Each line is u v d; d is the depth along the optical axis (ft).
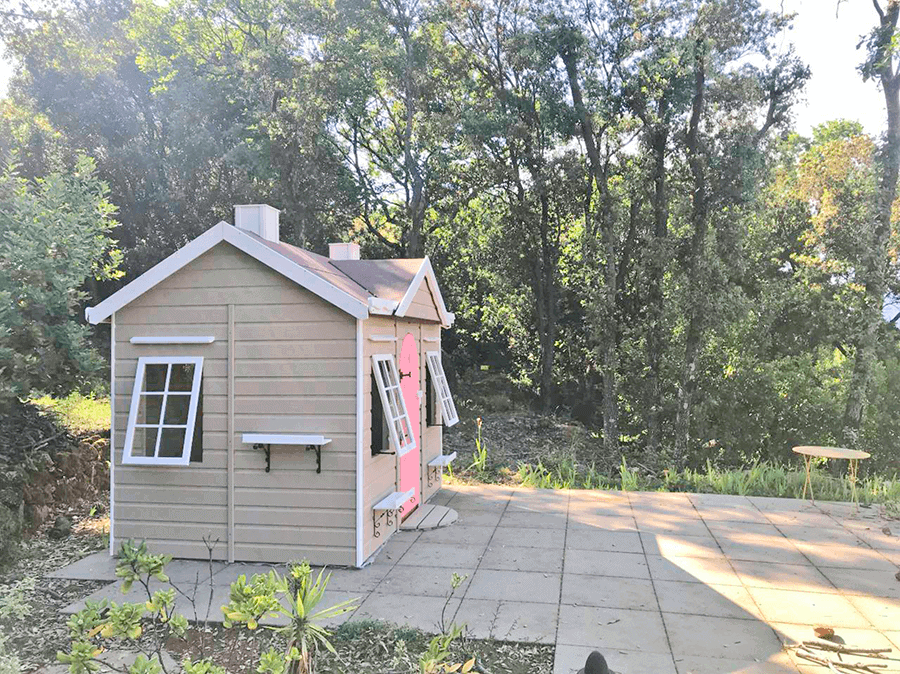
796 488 30.30
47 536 22.22
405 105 74.38
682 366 59.26
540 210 75.20
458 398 80.07
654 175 61.82
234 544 19.53
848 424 53.78
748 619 15.43
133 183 87.97
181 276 19.97
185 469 19.81
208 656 13.66
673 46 56.70
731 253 57.47
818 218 63.62
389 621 15.17
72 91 92.73
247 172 73.41
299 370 19.29
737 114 56.34
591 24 59.88
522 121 67.05
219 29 86.48
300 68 70.28
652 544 21.31
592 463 39.83
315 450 19.15
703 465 59.11
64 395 27.37
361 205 81.82
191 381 20.80
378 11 69.67
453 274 82.89
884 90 49.60
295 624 9.11
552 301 76.89
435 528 23.13
